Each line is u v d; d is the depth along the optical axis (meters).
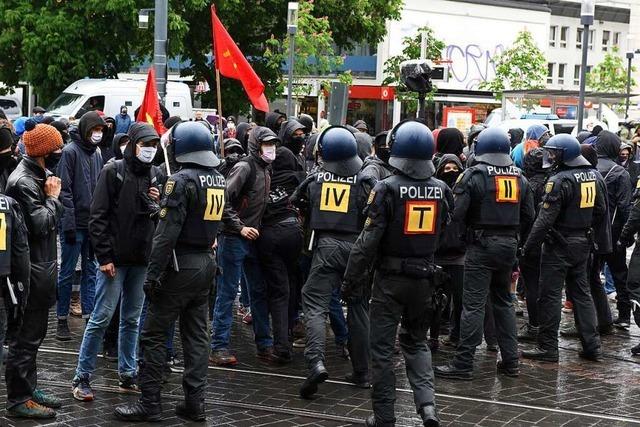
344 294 7.23
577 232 9.85
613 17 60.28
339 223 8.35
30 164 7.16
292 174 9.28
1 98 36.56
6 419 7.26
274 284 9.29
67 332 9.98
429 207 7.13
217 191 7.35
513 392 8.66
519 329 11.44
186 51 32.50
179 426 7.29
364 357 8.59
